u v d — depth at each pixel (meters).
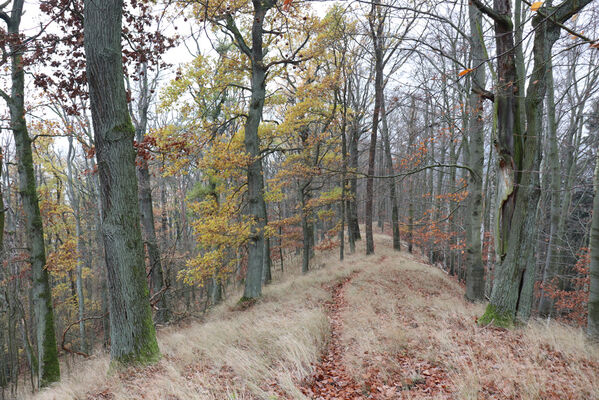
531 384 3.62
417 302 8.52
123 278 5.62
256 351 5.55
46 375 8.72
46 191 16.84
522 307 5.98
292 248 28.55
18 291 11.59
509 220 6.00
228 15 9.61
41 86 7.81
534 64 5.62
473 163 9.84
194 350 6.13
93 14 5.38
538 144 5.80
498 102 6.02
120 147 5.61
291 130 14.04
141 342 5.69
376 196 18.25
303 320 6.79
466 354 4.79
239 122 13.87
